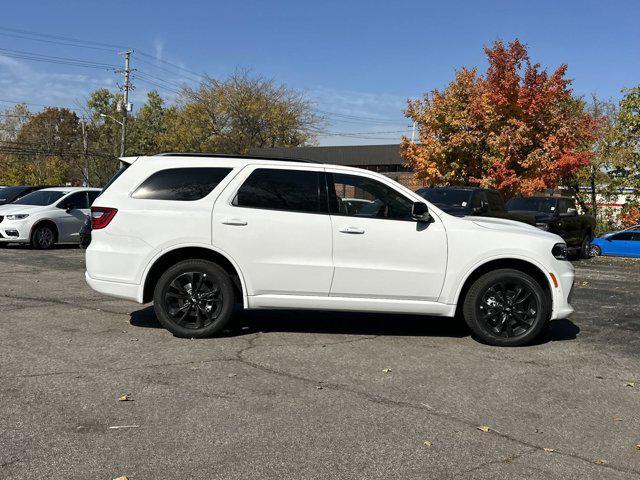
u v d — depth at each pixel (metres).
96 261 6.32
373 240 6.31
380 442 3.86
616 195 27.64
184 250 6.38
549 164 21.12
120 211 6.28
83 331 6.49
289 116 62.25
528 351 6.25
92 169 68.00
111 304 8.02
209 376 5.06
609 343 6.70
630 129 24.66
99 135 73.81
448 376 5.29
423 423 4.20
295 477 3.36
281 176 6.44
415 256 6.34
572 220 17.77
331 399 4.61
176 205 6.28
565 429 4.20
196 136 59.28
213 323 6.28
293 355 5.78
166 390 4.68
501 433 4.09
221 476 3.34
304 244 6.27
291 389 4.80
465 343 6.48
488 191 13.54
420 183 25.75
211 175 6.40
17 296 8.45
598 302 9.52
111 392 4.60
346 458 3.62
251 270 6.27
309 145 66.25
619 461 3.72
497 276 6.34
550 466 3.62
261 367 5.36
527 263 6.52
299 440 3.85
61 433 3.84
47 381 4.81
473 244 6.38
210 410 4.30
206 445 3.73
